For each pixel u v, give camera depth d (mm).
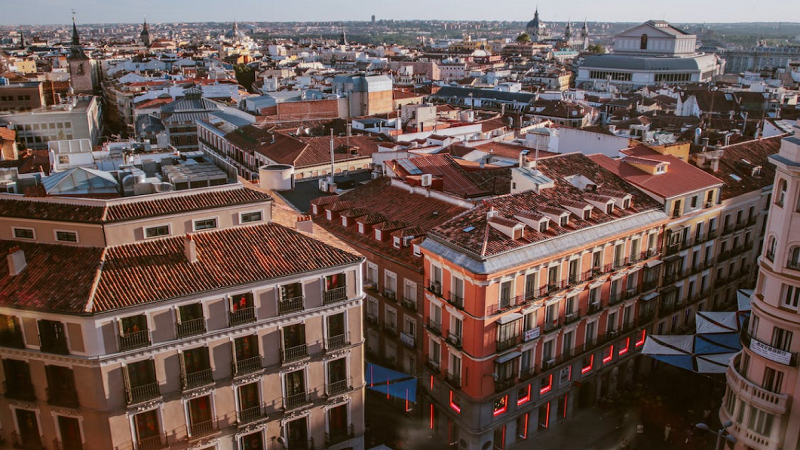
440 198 64812
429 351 57438
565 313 56812
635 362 66688
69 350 39031
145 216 43125
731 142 106062
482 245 50688
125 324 39594
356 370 49000
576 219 57125
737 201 71688
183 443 42469
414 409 60844
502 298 51469
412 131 126875
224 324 42594
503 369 52219
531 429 57781
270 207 47781
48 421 41219
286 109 147250
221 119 140000
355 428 49906
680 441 57375
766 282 47438
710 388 65250
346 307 47125
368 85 160875
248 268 43625
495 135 130375
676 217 64125
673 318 68625
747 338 49000
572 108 175750
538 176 62031
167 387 41375
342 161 102375
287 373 45750
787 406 46688
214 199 46031
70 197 44531
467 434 53969
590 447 56469
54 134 153250
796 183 44219
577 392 60906
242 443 45094
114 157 80750
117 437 40531
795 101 170000
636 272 62344
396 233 60188
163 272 41781
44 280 40531
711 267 70938
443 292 53844
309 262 45375
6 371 41094
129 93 198000
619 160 70750
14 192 48750
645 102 189250
